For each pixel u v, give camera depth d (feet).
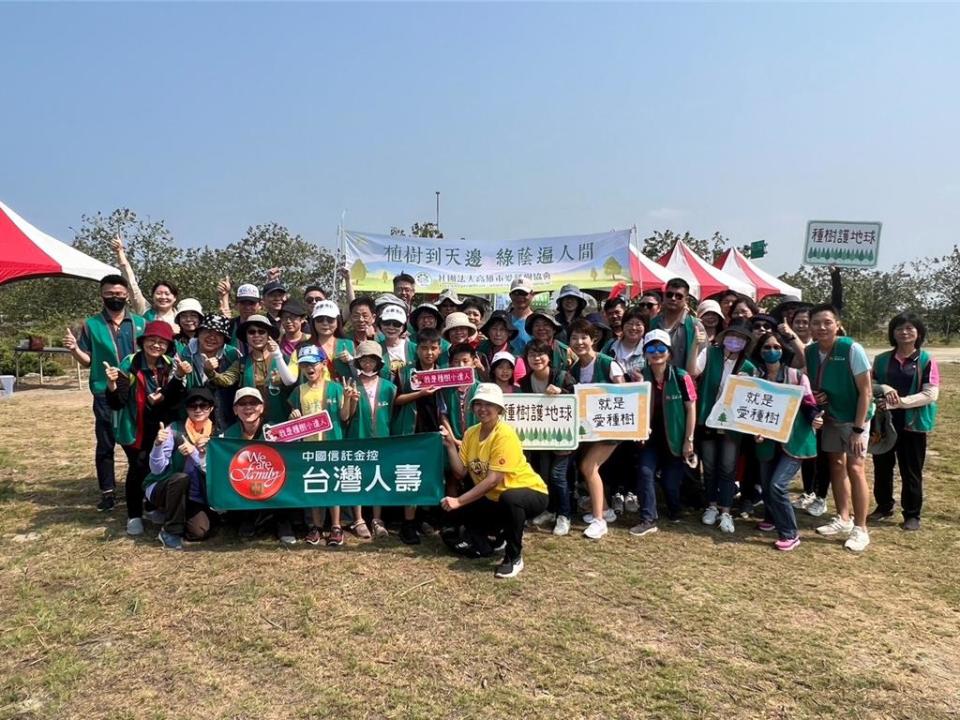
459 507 16.62
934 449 29.09
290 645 12.28
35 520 19.02
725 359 19.04
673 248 58.13
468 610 13.74
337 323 19.12
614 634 12.82
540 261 33.35
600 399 18.13
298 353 18.78
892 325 19.16
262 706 10.46
